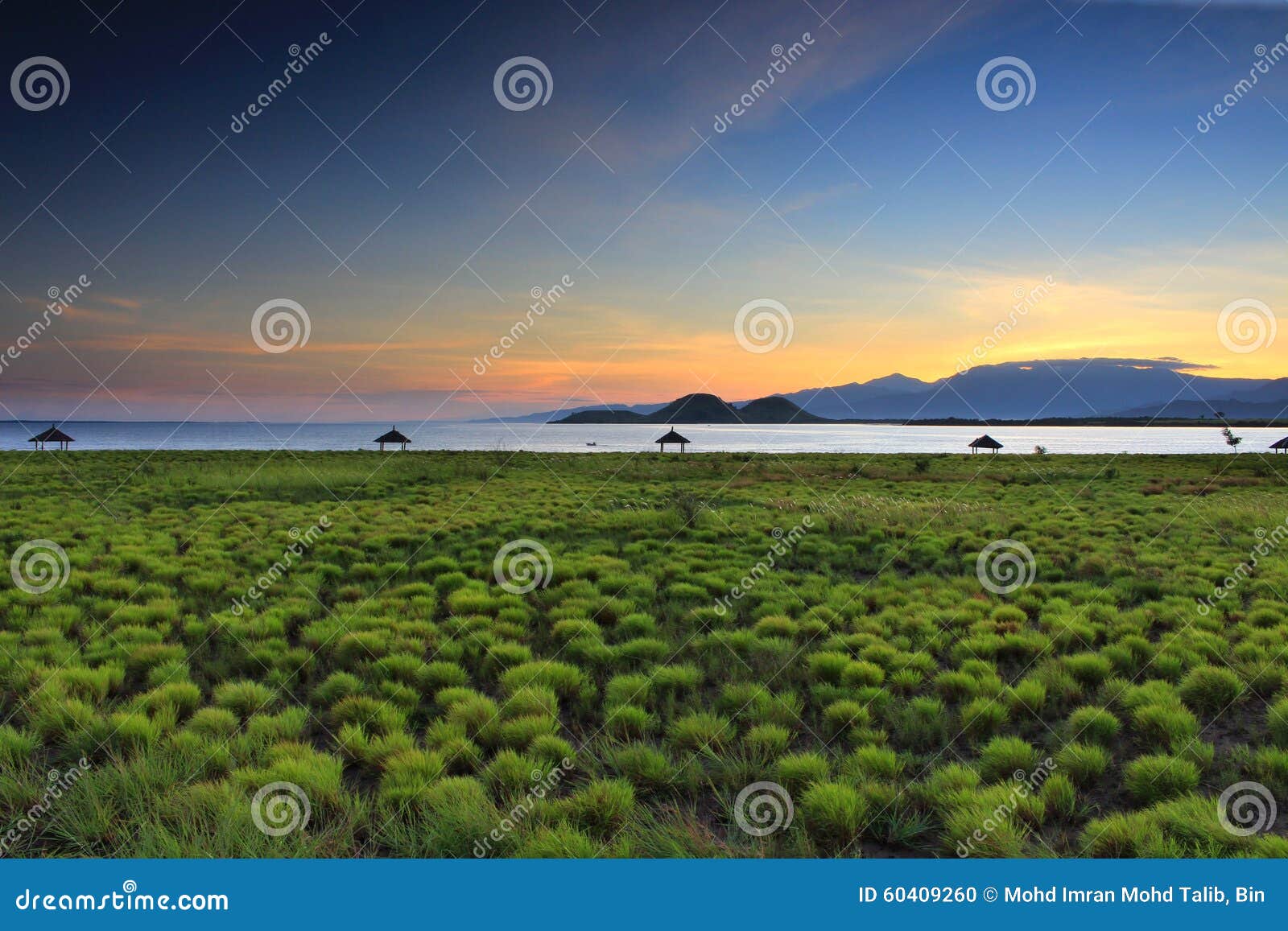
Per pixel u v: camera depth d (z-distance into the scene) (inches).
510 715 306.7
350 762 275.7
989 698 326.3
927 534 779.4
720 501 1093.1
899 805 243.0
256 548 659.4
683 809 243.8
